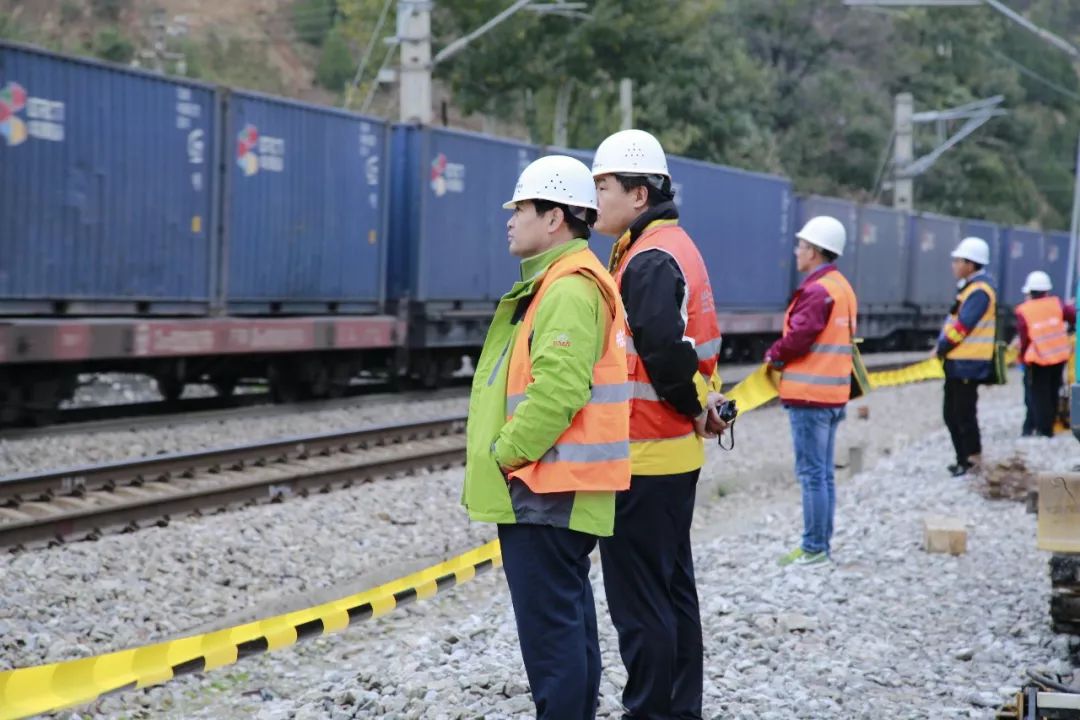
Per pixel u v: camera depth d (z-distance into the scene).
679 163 23.88
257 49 65.31
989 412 19.33
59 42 59.50
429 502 10.57
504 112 47.28
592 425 4.21
